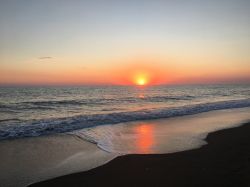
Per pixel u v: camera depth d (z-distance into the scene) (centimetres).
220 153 880
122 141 1074
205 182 624
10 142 1041
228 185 600
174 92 6519
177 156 851
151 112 1983
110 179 662
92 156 861
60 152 907
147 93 6075
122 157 842
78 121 1540
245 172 683
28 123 1485
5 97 4312
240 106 2580
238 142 1048
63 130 1292
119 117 1714
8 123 1534
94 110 2425
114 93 6106
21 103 3141
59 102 3316
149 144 1021
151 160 811
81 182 645
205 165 752
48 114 2133
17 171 716
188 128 1376
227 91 6850
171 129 1345
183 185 614
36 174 696
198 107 2395
